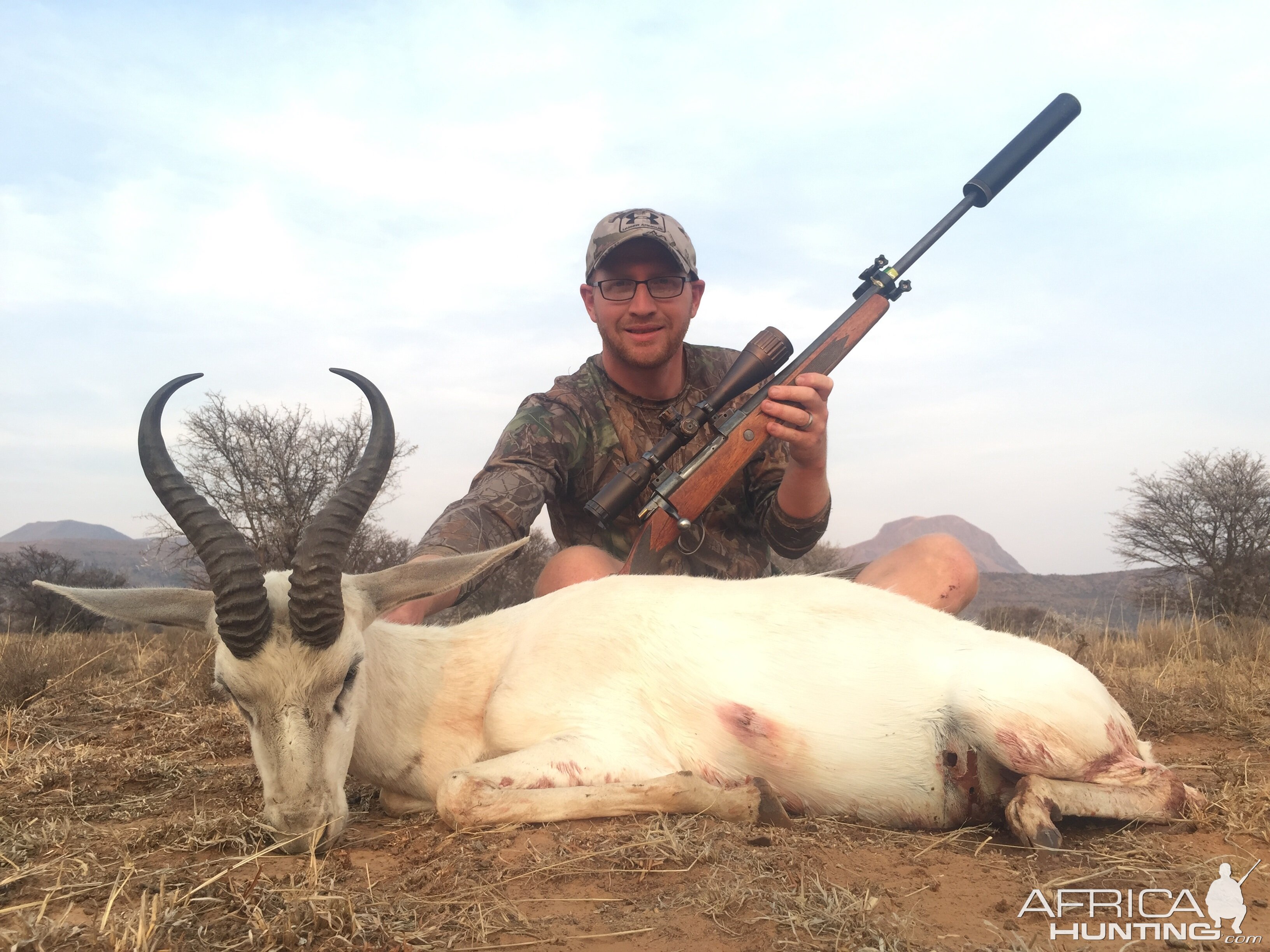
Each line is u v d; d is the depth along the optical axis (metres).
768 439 1.49
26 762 1.29
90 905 0.72
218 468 5.43
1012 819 0.86
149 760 1.30
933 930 0.66
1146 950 0.63
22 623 5.84
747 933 0.64
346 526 0.88
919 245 1.39
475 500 1.30
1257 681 1.77
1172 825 0.88
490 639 1.09
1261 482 6.13
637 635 0.99
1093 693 0.91
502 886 0.72
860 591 1.04
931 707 0.94
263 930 0.64
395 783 1.03
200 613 0.98
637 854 0.77
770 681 0.95
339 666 0.88
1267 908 0.70
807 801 0.95
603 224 1.48
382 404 0.95
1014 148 1.43
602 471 1.49
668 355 1.47
